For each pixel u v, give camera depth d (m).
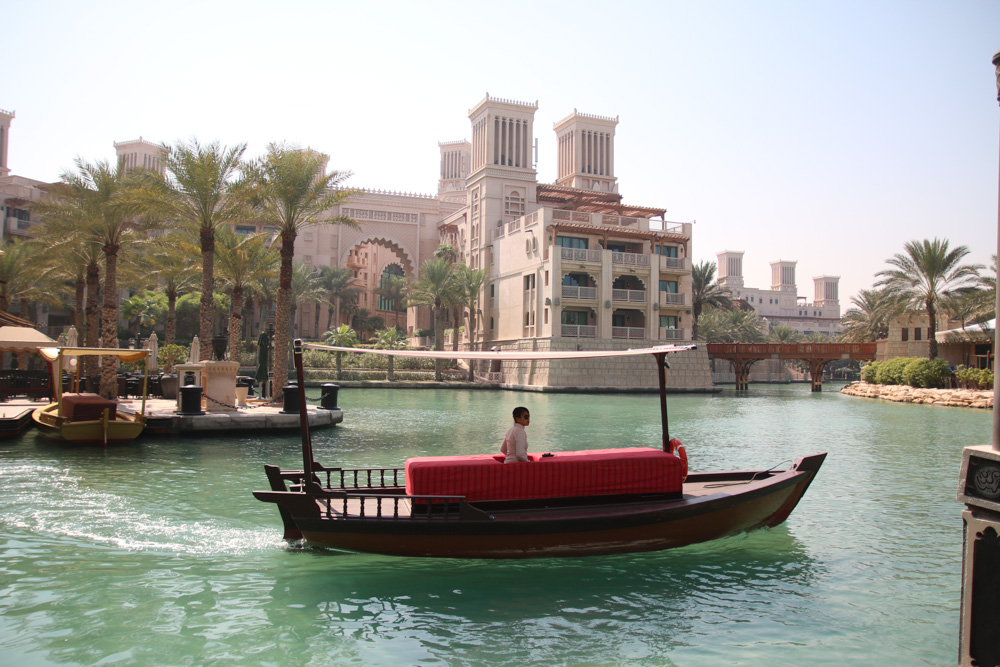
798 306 180.25
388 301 105.19
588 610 7.47
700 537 9.87
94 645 6.38
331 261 82.50
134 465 15.45
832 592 8.13
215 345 43.56
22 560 8.77
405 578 8.38
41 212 30.33
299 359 9.85
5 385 28.03
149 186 25.89
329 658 6.21
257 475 14.43
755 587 8.28
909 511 12.28
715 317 93.75
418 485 9.17
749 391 64.00
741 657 6.39
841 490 14.23
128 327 66.56
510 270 64.62
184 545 9.53
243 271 35.78
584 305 57.88
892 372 53.97
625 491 9.69
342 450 18.50
